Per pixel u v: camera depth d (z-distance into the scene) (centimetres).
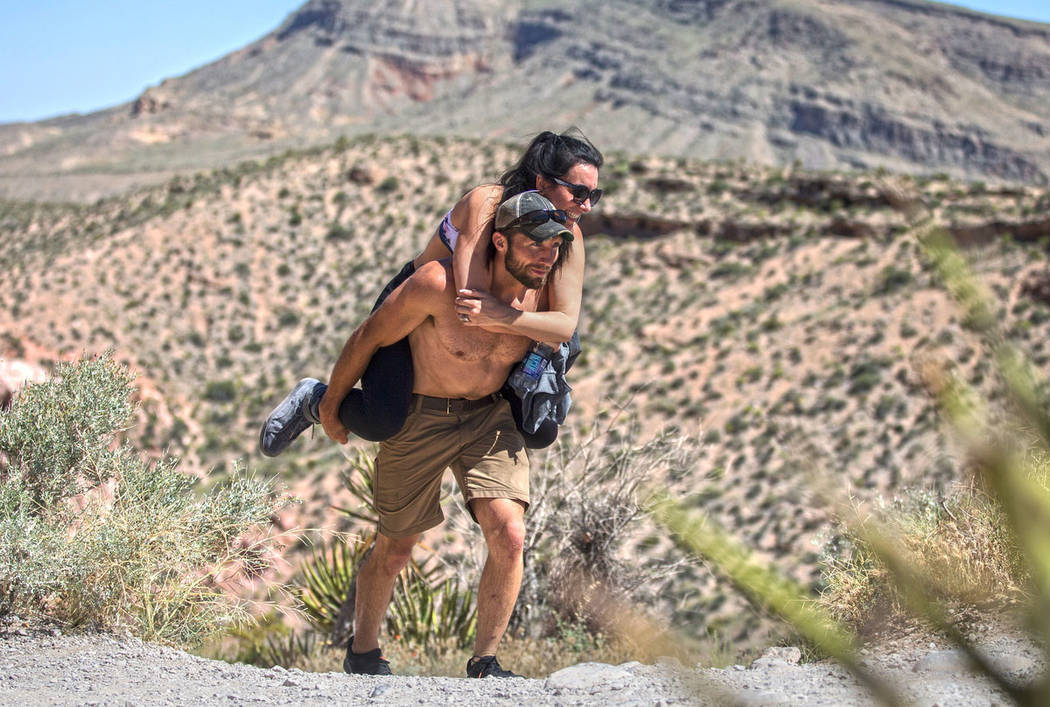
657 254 6388
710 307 5500
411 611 731
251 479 455
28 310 6081
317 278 6775
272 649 672
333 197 7538
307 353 6088
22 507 399
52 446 434
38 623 401
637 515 630
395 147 8144
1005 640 268
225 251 6900
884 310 4750
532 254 334
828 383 4225
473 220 349
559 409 375
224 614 426
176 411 4347
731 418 4116
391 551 409
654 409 4400
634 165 7312
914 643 289
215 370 5891
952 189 5706
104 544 405
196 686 341
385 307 354
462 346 355
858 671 81
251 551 449
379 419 362
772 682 284
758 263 5975
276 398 5353
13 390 518
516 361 364
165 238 6950
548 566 651
